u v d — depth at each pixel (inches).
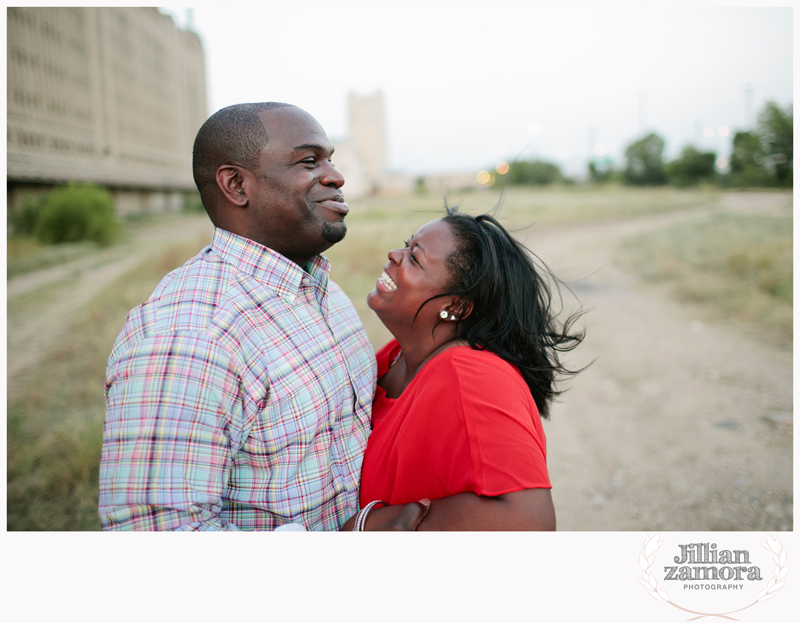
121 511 44.3
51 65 702.5
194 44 1258.0
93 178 740.7
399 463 51.7
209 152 53.1
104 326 268.1
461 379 49.9
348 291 328.8
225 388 46.4
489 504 43.9
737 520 119.1
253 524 50.4
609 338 259.3
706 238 497.4
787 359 223.9
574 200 1065.5
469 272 58.2
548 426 173.5
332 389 54.4
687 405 184.2
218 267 52.0
